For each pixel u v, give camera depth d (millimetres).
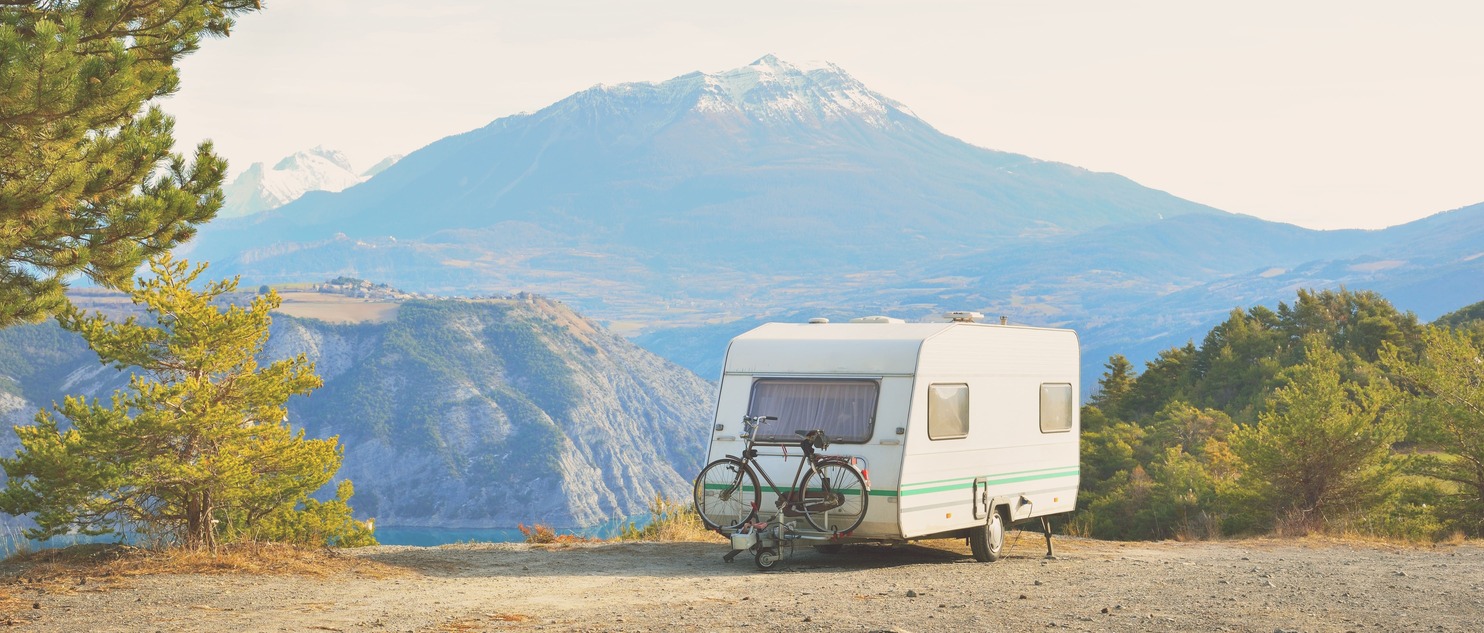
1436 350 21531
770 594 9656
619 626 7832
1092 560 13383
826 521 11859
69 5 9492
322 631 7617
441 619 8180
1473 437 20234
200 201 10172
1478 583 10422
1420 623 7992
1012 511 13492
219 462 12633
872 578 10977
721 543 14922
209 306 14203
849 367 12188
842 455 11891
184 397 13609
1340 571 11625
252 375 14164
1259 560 13258
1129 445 53438
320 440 14516
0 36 7977
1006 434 13469
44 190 8859
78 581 9898
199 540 12555
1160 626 7836
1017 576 11188
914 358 11906
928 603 8992
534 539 15523
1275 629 7707
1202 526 24281
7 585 9688
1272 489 21484
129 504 13008
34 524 13156
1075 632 7574
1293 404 21500
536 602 9156
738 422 12617
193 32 10586
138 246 9891
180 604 8820
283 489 15031
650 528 16531
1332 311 68188
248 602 8992
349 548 13039
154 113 10305
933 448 12117
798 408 12344
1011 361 13656
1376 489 20750
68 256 9570
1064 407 14789
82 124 8891
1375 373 43938
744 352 12891
